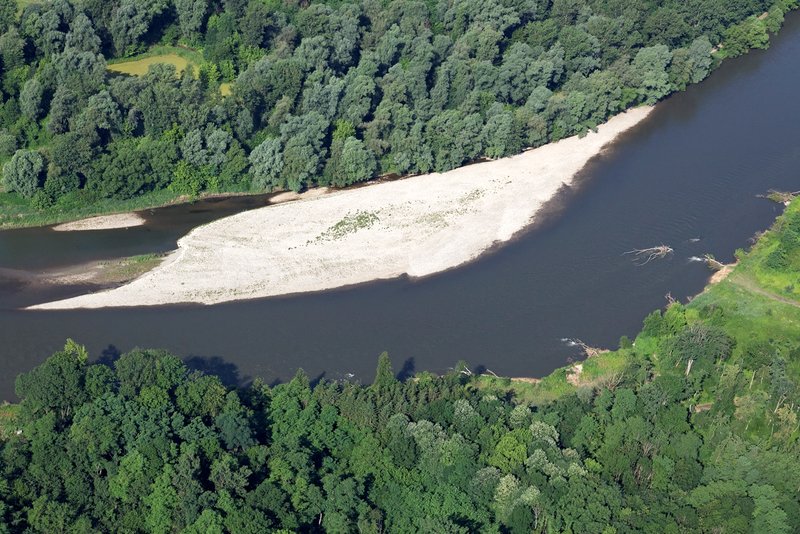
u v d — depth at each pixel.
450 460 157.00
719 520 148.12
